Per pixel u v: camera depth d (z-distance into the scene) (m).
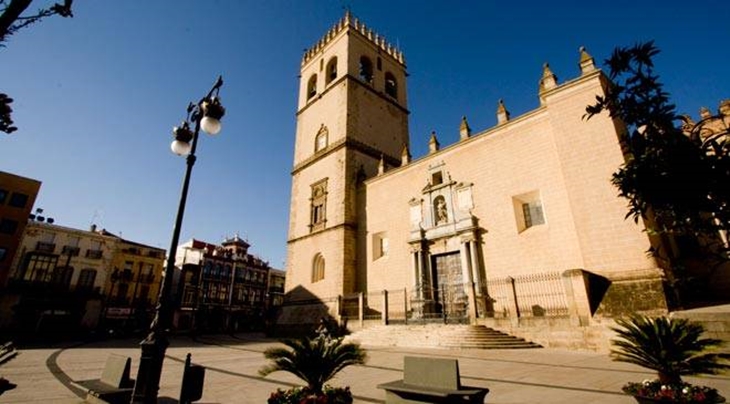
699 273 16.12
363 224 29.61
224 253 65.75
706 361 5.41
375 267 27.44
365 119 34.88
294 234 34.38
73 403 7.18
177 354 17.22
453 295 22.56
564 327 14.76
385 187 29.00
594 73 18.27
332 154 32.91
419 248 24.48
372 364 12.33
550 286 18.02
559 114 19.05
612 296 14.11
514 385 8.30
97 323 43.66
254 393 8.15
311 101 38.66
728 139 3.12
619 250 15.53
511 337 16.05
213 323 57.75
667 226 3.59
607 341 13.39
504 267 20.28
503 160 22.08
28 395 7.99
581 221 16.88
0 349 15.68
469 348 15.43
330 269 28.91
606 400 6.76
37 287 39.75
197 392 5.97
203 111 8.38
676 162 3.25
